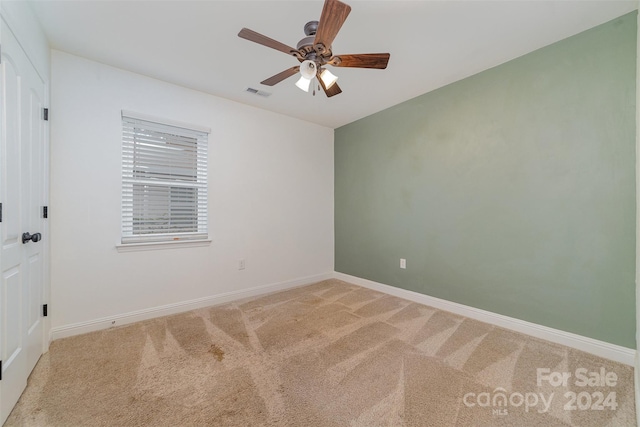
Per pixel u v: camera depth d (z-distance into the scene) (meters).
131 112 2.49
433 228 2.95
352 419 1.37
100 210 2.36
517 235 2.34
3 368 1.33
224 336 2.26
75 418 1.36
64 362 1.85
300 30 1.97
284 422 1.35
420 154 3.06
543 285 2.20
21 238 1.55
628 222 1.83
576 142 2.03
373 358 1.93
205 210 2.99
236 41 2.08
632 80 1.80
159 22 1.87
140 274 2.56
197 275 2.90
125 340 2.17
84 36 2.01
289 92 2.95
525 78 2.27
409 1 1.67
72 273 2.23
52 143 2.14
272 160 3.52
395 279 3.35
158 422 1.35
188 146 2.87
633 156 1.80
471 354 1.98
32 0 1.64
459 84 2.70
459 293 2.74
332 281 4.04
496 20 1.85
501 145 2.42
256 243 3.37
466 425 1.33
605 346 1.92
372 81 2.71
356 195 3.87
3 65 1.33
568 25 1.91
